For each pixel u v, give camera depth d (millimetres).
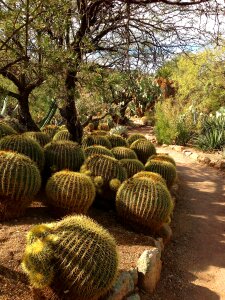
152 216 4578
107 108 9391
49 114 8992
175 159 10711
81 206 4445
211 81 14992
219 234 5703
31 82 6098
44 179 5328
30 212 4555
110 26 5773
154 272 3924
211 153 11320
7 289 3080
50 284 2934
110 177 5109
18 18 3734
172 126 12695
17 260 3432
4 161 4125
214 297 4070
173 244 5188
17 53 3988
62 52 4254
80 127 7027
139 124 17469
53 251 2887
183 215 6305
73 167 5344
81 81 5129
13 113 9430
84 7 5301
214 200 7227
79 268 2867
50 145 5441
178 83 17328
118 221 4887
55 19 4191
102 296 3205
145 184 4656
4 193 4094
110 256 3004
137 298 3539
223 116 12656
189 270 4578
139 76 6066
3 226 4078
